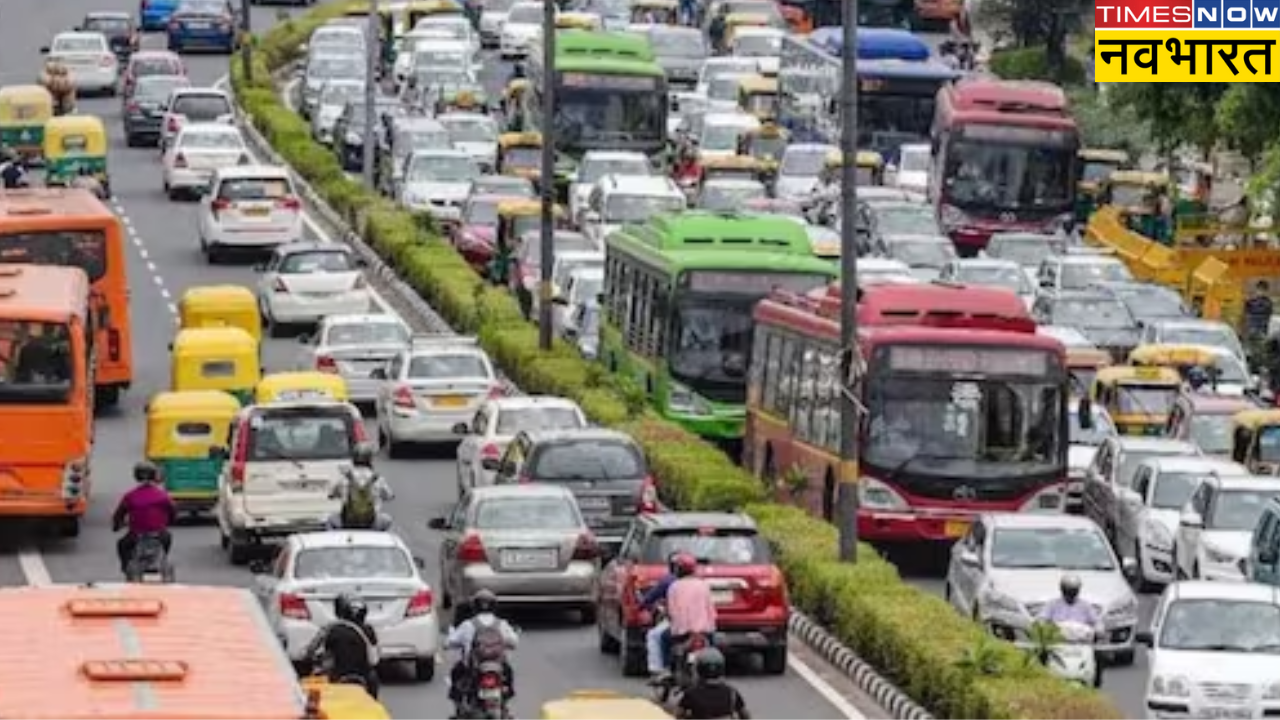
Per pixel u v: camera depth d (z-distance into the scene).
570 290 138.75
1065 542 86.31
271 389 112.88
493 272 158.88
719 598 81.12
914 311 100.81
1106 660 84.62
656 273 120.44
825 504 101.31
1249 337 149.50
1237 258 158.50
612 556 93.19
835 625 85.19
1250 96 155.12
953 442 98.94
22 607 39.97
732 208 167.25
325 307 141.38
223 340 119.50
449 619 89.25
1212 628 75.88
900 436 99.00
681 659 74.44
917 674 77.69
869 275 140.50
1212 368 129.00
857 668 81.50
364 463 96.62
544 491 88.44
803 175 183.62
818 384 103.00
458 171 175.38
